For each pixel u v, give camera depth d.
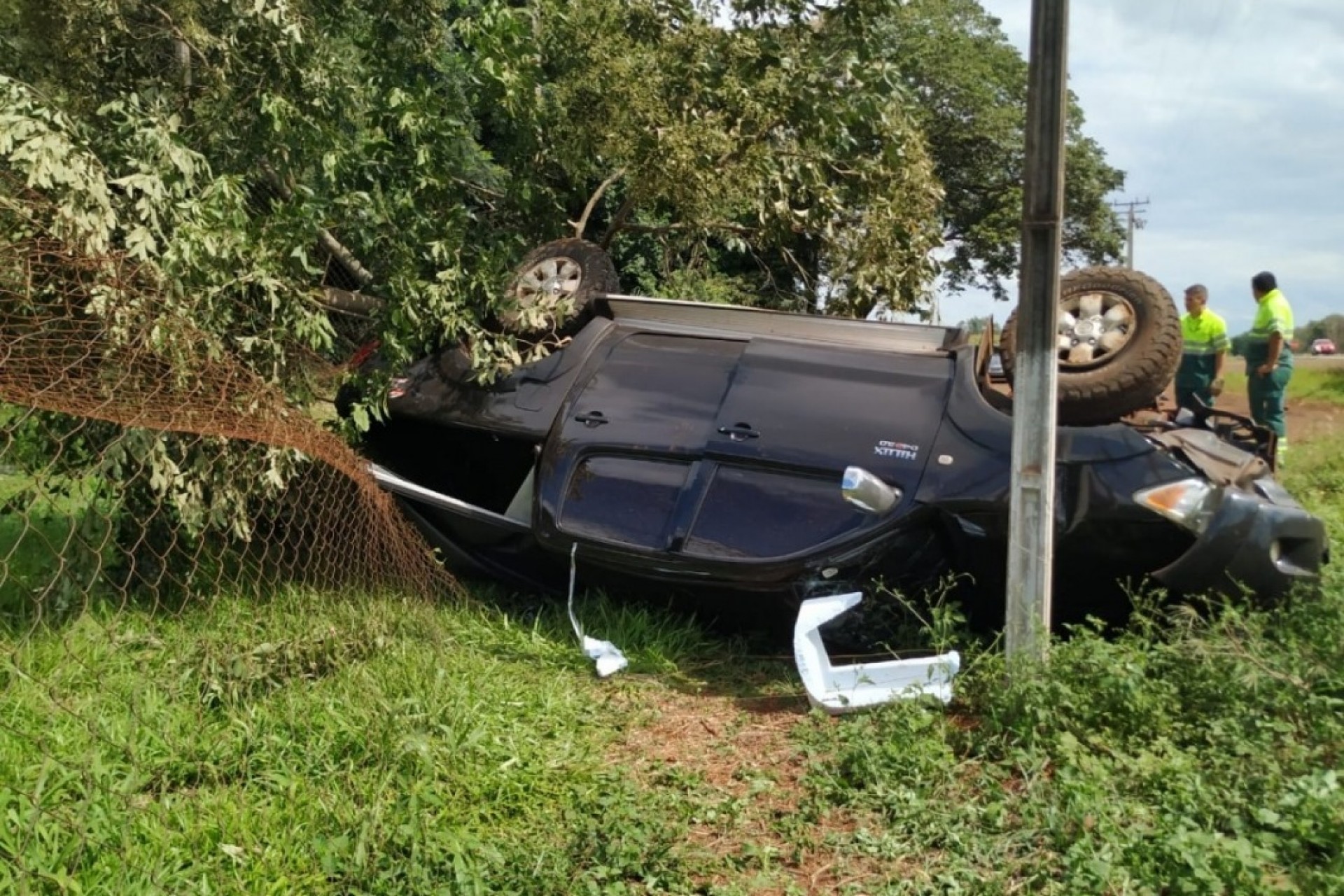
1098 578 5.55
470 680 4.88
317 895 3.28
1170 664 4.80
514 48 7.57
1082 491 5.46
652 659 5.59
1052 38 4.62
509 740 4.39
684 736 4.76
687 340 6.59
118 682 4.25
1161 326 5.66
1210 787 3.82
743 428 5.97
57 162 5.02
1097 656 4.56
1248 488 5.78
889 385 6.01
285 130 6.70
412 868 3.36
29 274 4.29
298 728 4.17
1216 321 10.87
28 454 4.79
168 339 4.54
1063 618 5.77
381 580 5.46
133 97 6.00
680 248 10.16
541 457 6.35
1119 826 3.66
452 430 6.90
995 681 4.71
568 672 5.39
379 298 6.93
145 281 5.13
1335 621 5.15
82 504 5.19
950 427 5.76
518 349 6.91
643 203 9.02
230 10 6.86
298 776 3.84
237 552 5.79
